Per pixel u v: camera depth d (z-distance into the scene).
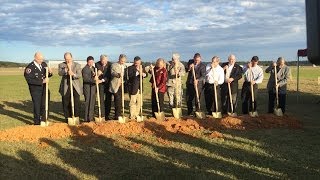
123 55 13.74
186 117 13.44
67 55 13.07
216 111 13.87
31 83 12.77
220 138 10.51
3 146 9.58
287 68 14.76
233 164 8.02
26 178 7.14
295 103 19.97
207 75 14.46
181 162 8.19
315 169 7.64
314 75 55.34
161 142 10.05
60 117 15.43
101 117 13.43
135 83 13.85
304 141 10.29
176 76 14.30
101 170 7.68
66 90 13.48
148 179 7.05
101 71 13.76
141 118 12.95
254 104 14.56
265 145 9.75
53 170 7.68
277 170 7.59
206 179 6.98
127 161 8.32
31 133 10.59
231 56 14.70
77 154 8.93
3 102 21.91
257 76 14.56
